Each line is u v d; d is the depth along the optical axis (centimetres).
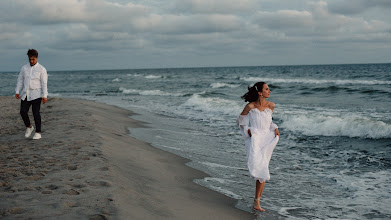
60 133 700
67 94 2914
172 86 3584
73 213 286
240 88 3042
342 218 361
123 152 584
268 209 382
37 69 619
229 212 360
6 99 1677
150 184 421
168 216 312
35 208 294
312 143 779
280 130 952
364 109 1252
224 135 885
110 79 6147
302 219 355
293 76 4741
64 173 413
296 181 502
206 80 4628
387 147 691
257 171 358
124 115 1269
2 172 414
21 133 710
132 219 285
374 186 471
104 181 381
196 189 435
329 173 544
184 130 959
